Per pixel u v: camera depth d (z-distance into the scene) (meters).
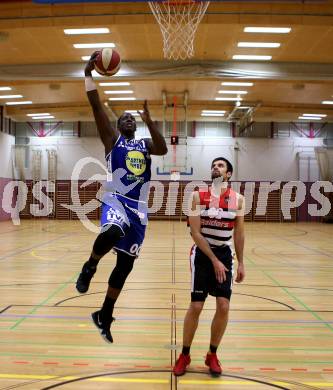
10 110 24.03
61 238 16.14
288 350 4.70
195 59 14.92
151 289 7.55
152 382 3.85
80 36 12.76
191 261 4.16
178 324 5.55
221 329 4.04
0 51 14.02
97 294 7.12
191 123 26.45
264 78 15.21
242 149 26.47
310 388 3.76
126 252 3.86
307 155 26.53
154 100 21.44
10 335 5.08
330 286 7.94
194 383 3.84
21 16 11.98
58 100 21.33
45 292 7.26
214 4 11.67
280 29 12.16
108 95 20.28
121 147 3.90
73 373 4.01
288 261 11.01
